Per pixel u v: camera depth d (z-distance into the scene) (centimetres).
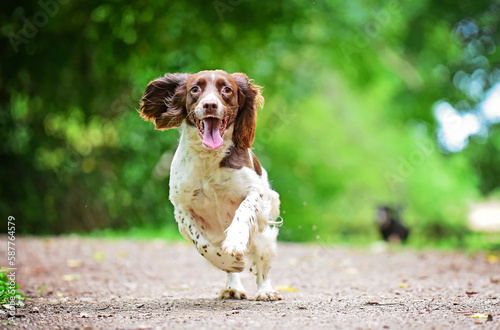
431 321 383
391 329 357
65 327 373
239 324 373
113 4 1269
